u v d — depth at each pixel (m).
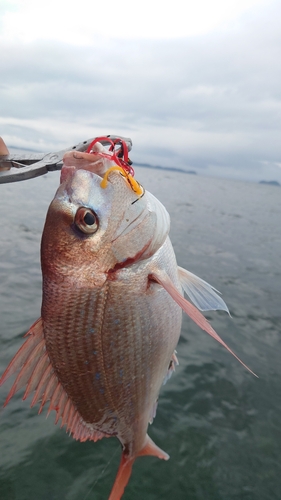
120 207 0.33
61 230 0.32
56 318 0.33
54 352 0.33
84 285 0.33
